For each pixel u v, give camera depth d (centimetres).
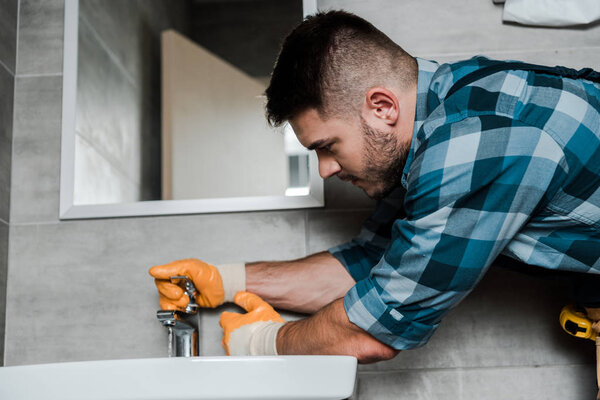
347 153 107
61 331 142
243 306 133
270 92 107
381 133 105
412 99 106
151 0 161
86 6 160
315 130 106
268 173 149
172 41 160
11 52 154
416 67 108
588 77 105
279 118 107
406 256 98
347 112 104
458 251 95
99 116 154
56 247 146
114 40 159
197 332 126
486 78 100
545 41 151
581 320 124
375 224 136
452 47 151
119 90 156
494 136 94
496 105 96
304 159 149
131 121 154
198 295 135
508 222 95
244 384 87
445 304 100
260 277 135
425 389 137
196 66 158
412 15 153
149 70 158
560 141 95
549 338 139
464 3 154
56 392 87
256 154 151
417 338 103
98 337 141
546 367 138
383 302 101
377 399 137
